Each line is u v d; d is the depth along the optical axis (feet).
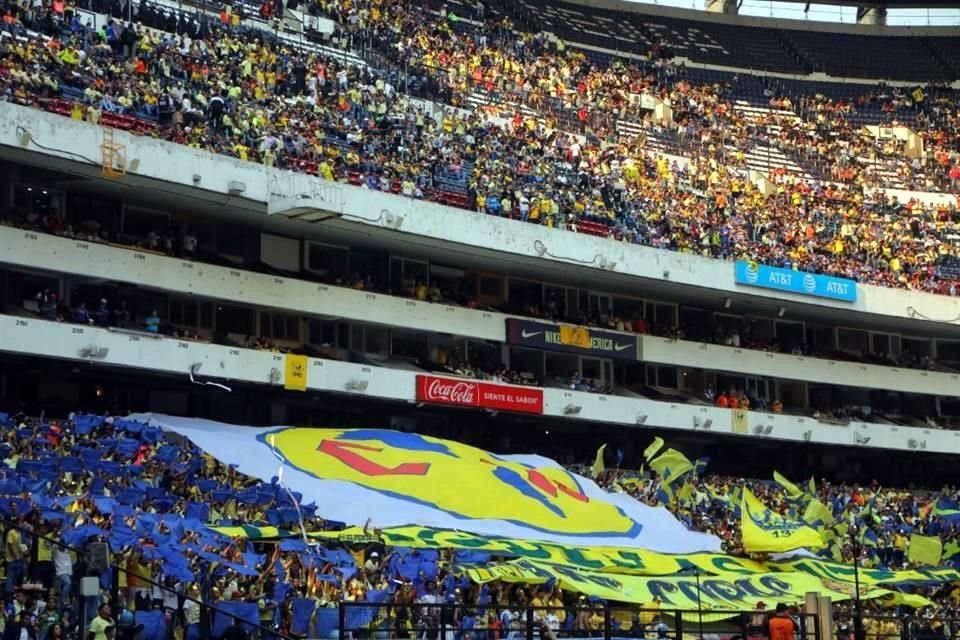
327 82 367.66
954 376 440.86
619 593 246.68
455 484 286.05
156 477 246.06
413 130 376.07
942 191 480.23
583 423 379.14
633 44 506.07
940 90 522.47
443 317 350.02
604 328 384.06
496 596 239.71
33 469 228.02
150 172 291.17
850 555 317.22
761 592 270.87
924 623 236.22
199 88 328.90
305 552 224.74
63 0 334.03
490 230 348.38
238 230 330.75
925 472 451.53
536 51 467.11
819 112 502.38
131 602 184.34
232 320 326.85
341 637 173.37
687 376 411.95
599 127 444.14
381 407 351.67
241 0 383.86
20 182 294.66
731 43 528.63
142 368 291.38
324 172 325.01
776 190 453.58
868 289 419.54
